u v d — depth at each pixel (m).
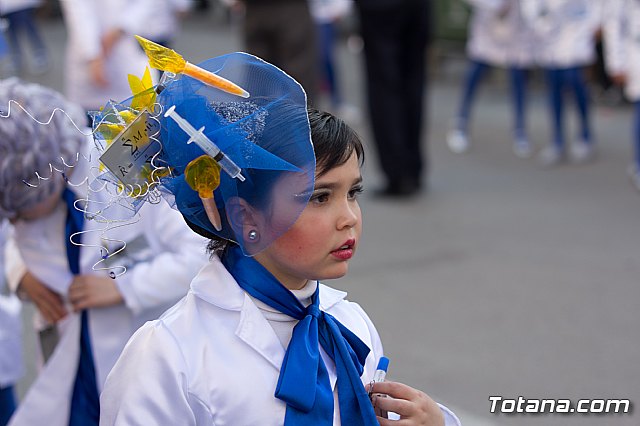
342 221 2.37
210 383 2.32
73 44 8.31
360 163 2.47
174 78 2.31
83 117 3.51
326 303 2.65
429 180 10.80
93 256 3.57
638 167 10.50
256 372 2.34
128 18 8.30
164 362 2.33
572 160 11.64
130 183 2.32
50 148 3.26
